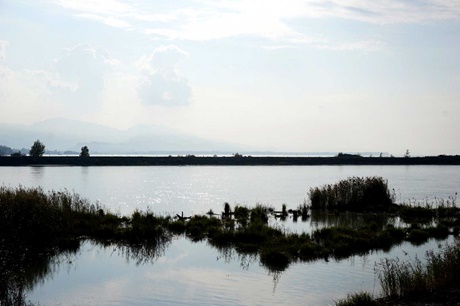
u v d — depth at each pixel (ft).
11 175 284.20
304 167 463.42
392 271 60.39
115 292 63.72
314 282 67.51
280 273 72.64
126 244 94.07
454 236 101.96
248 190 217.15
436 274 58.95
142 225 102.01
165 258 82.89
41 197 101.04
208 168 423.23
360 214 139.74
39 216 92.02
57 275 71.77
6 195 93.50
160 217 115.85
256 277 70.59
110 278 70.59
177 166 454.81
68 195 130.21
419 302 52.11
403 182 269.85
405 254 81.41
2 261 75.51
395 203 157.48
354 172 373.20
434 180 286.25
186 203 169.07
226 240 96.27
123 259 82.28
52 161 422.41
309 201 170.30
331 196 152.66
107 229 100.48
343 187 155.63
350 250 87.30
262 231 97.45
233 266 77.36
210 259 82.33
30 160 417.08
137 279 69.72
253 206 157.07
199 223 111.45
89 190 202.59
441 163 538.47
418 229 103.14
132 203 165.99
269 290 64.08
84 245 92.79
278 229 103.14
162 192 204.64
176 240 98.37
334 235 94.22
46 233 90.38
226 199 181.88
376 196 153.89
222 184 248.11
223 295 62.18
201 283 67.82
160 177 293.23
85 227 103.24
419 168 464.24
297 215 135.85
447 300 51.80
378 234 96.27
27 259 80.69
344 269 74.38
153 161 463.42
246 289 64.69
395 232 100.27
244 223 112.78
